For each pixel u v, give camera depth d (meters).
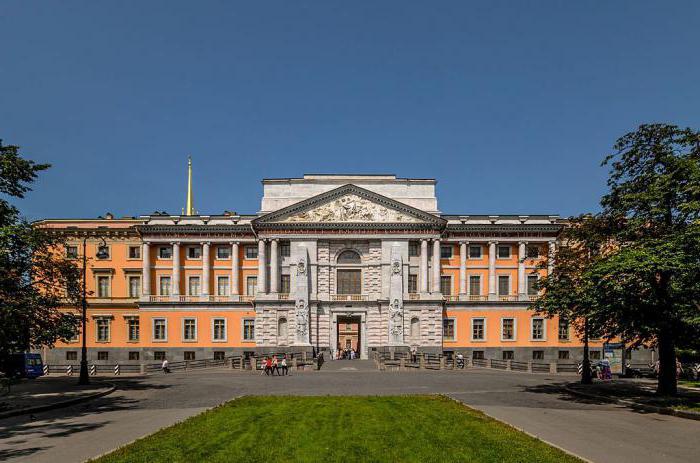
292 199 90.06
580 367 62.31
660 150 37.88
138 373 68.38
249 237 89.25
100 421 29.28
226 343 87.25
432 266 87.06
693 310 32.78
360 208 87.12
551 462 19.27
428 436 23.48
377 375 58.53
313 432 24.39
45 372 69.06
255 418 28.09
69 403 36.16
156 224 88.50
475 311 87.81
